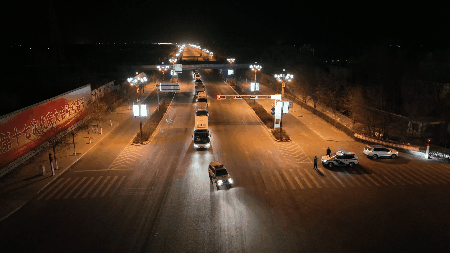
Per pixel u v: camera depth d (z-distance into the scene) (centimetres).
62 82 7688
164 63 12100
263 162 3672
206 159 3766
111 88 7725
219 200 2712
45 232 2228
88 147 4178
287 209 2555
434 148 4000
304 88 7775
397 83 6794
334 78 8050
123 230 2253
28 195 2781
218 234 2205
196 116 4228
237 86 9619
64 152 3969
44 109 4022
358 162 3675
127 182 3089
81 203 2653
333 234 2205
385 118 4869
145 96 8169
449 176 3241
